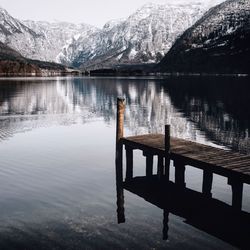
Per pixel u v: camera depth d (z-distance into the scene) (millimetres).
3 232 12992
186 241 12641
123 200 16594
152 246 12156
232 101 68062
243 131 37375
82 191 17828
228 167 16281
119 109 22641
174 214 15047
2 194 17219
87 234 12898
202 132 37031
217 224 14117
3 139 32531
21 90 99312
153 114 52219
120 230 13266
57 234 12859
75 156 25766
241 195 15891
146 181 19750
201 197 17219
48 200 16406
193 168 22156
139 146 21172
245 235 13266
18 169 21984
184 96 81125
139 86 121375
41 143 30703
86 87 117875
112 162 24047
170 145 21016
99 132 37031
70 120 46250
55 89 106000
